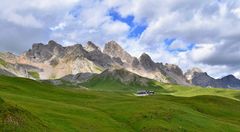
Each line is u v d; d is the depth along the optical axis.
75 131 57.69
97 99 100.75
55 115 64.44
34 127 50.78
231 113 109.81
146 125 71.12
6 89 88.62
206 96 131.62
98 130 61.81
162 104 91.81
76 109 75.00
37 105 70.81
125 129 67.94
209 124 79.94
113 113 79.81
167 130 69.44
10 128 47.69
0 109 51.00
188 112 87.06
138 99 105.94
